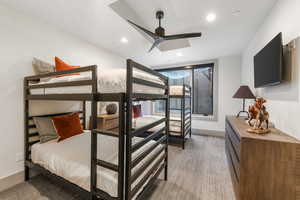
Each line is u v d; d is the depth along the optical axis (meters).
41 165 1.67
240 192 1.36
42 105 2.13
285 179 1.23
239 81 3.78
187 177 1.99
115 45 3.14
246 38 2.74
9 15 1.75
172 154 2.79
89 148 1.69
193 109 4.55
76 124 2.23
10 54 1.77
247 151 1.33
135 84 1.26
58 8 1.81
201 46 3.20
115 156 1.46
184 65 4.52
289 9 1.45
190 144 3.39
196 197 1.59
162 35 1.98
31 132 1.97
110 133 1.13
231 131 2.00
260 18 2.07
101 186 1.19
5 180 1.73
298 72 1.30
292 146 1.20
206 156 2.69
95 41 2.91
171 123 3.39
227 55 3.84
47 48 2.16
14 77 1.81
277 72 1.51
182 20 2.11
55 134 1.99
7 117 1.76
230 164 2.03
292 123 1.38
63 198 1.55
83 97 1.28
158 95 1.63
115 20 2.11
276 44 1.53
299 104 1.27
